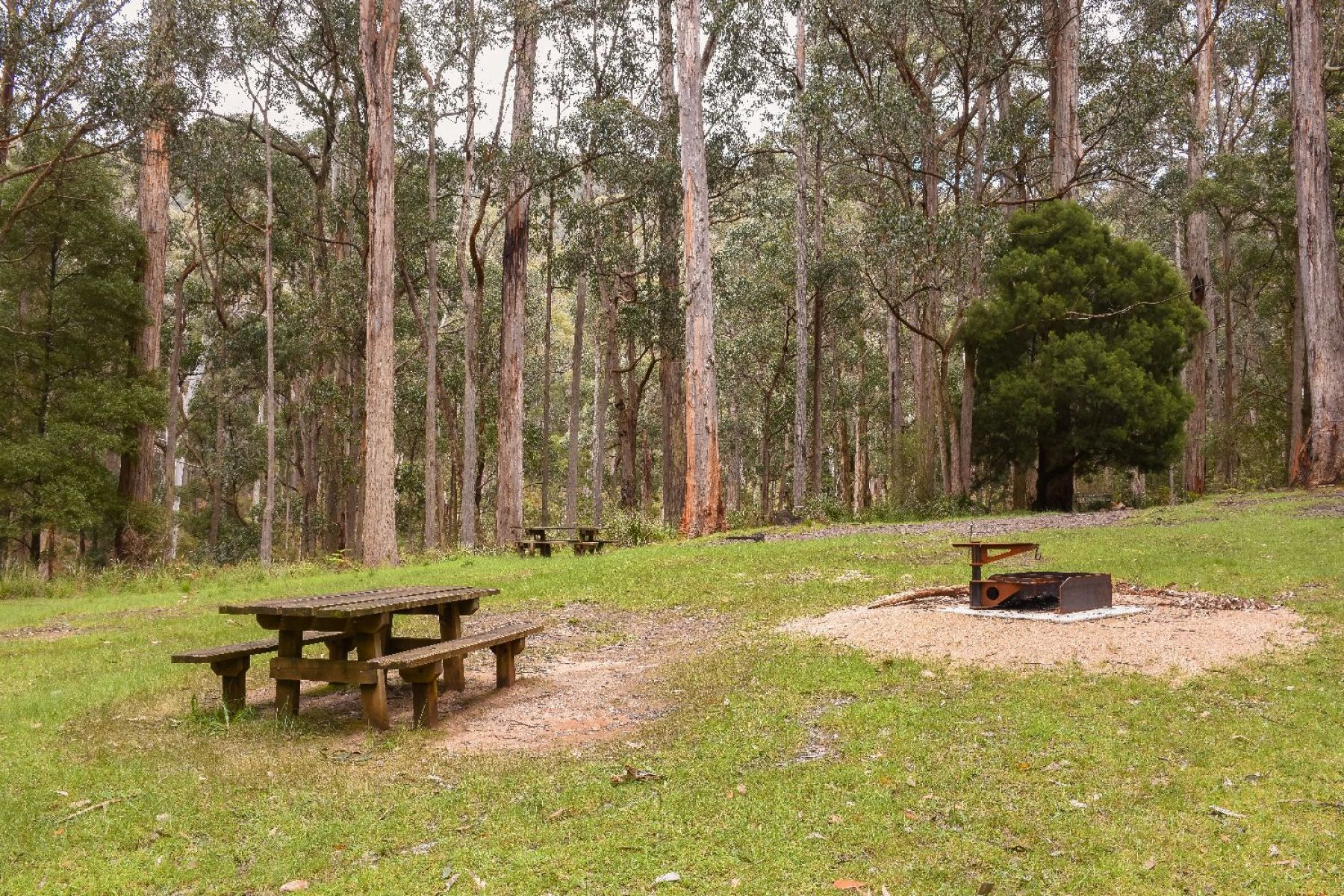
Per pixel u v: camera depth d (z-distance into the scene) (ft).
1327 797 14.94
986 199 113.29
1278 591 32.45
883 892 11.91
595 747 18.81
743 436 172.45
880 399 161.48
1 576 64.69
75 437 87.51
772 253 126.93
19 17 81.25
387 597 23.16
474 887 12.37
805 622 29.84
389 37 72.08
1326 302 84.69
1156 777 15.98
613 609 37.63
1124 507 90.94
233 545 132.36
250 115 99.40
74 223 92.27
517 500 97.81
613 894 12.08
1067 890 11.98
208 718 21.88
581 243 108.68
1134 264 90.53
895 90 97.76
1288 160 106.42
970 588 28.78
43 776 17.58
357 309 112.88
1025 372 89.15
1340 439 84.33
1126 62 97.86
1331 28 109.09
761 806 14.85
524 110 101.60
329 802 15.88
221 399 143.95
